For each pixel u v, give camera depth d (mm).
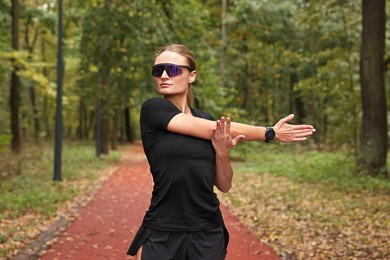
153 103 2600
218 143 2543
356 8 18391
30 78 20422
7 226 8469
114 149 35812
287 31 31203
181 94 2709
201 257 2561
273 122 37188
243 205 11289
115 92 24469
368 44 14078
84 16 22312
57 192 12617
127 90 23375
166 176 2543
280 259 6574
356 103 17859
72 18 27453
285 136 2562
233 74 32219
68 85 40031
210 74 22672
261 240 7734
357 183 12938
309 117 34531
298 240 7570
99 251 7066
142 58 21641
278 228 8516
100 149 26656
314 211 9898
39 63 19875
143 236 2629
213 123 2574
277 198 11898
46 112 44125
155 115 2570
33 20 23781
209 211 2588
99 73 23312
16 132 22453
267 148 28422
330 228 8297
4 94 27656
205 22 23641
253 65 34562
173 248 2557
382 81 14102
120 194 13031
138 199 12242
